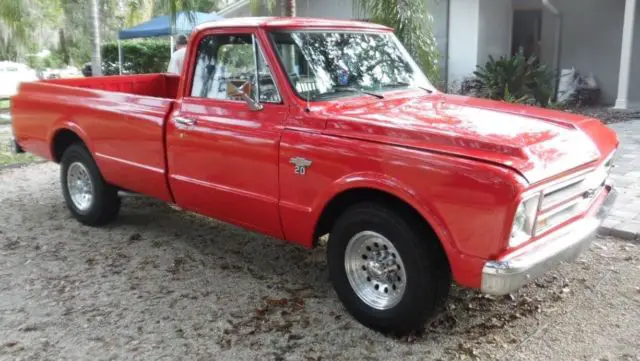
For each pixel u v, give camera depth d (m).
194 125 4.83
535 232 3.51
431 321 4.14
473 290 4.61
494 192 3.26
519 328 4.07
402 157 3.62
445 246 3.51
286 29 4.54
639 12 14.26
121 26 27.53
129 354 3.83
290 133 4.20
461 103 4.64
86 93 5.89
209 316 4.32
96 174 6.02
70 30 29.36
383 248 3.93
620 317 4.19
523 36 15.59
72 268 5.24
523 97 11.88
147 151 5.30
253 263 5.32
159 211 6.89
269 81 4.39
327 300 4.55
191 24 11.43
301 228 4.25
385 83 4.94
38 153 6.68
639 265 5.05
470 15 13.29
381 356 3.77
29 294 4.71
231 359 3.76
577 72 15.34
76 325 4.21
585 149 3.85
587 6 14.88
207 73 4.84
